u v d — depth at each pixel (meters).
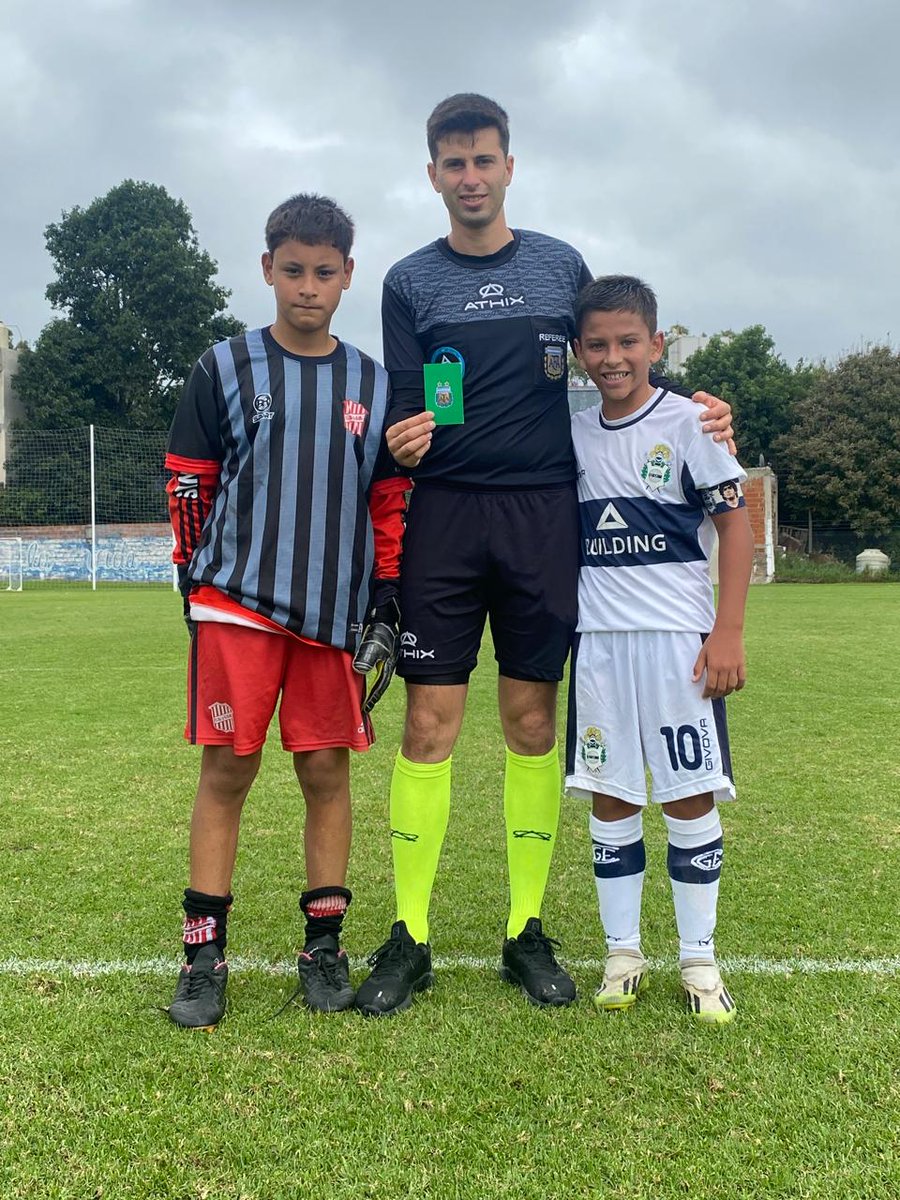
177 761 4.85
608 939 2.31
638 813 2.37
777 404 32.25
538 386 2.47
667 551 2.29
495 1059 1.94
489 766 4.82
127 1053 1.96
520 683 2.51
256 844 3.50
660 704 2.25
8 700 6.74
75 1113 1.73
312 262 2.24
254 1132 1.67
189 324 36.31
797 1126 1.68
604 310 2.28
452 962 2.50
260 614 2.20
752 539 2.30
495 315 2.48
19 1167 1.57
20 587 25.27
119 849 3.41
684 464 2.27
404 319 2.57
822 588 22.75
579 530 2.47
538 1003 2.22
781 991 2.25
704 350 33.94
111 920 2.73
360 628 2.33
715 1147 1.62
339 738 2.30
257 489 2.24
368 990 2.18
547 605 2.43
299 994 2.27
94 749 5.14
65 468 33.03
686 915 2.24
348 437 2.30
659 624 2.26
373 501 2.46
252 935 2.66
